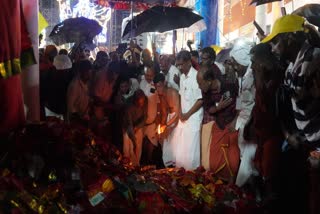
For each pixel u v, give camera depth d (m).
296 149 3.79
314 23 4.25
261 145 4.11
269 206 3.85
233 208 2.95
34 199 2.32
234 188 3.24
